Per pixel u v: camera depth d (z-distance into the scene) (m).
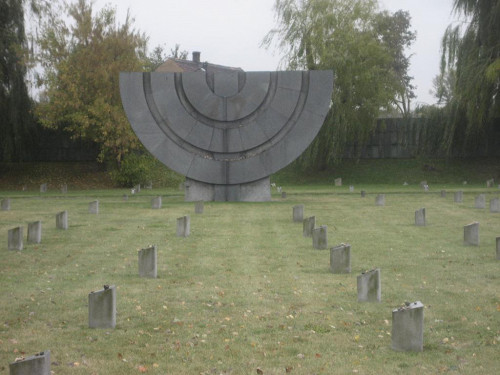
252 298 12.76
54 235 21.53
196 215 27.66
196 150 35.22
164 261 16.77
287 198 37.38
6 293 13.21
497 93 46.78
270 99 34.88
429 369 8.86
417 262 16.61
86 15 48.16
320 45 51.47
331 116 52.19
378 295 12.41
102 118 46.59
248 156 35.16
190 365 9.04
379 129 59.91
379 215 27.70
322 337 10.30
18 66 47.75
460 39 46.56
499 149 57.41
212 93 34.78
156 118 34.91
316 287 13.72
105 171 55.47
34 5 47.97
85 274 15.15
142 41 50.28
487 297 12.84
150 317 11.43
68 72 47.34
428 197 37.38
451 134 50.22
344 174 57.22
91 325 10.80
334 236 21.33
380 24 55.28
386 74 57.19
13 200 36.25
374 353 9.55
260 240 20.34
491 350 9.63
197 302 12.48
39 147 57.94
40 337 10.29
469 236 19.30
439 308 11.98
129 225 24.14
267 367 8.95
